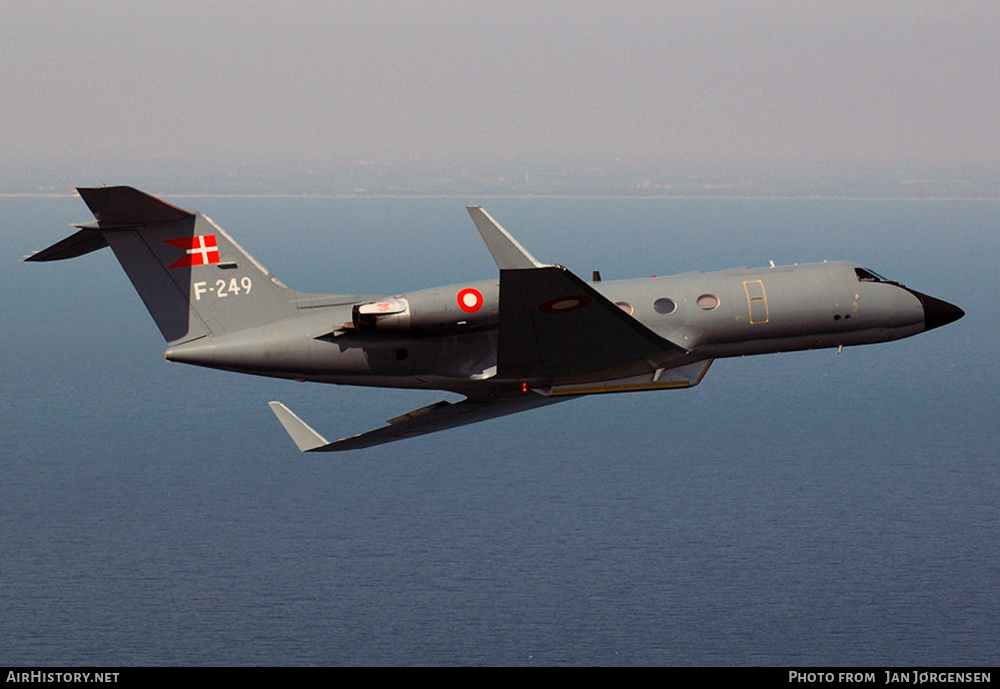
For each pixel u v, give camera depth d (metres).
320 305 73.50
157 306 71.94
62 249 70.62
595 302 66.12
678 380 76.00
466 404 77.00
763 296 76.94
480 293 71.75
